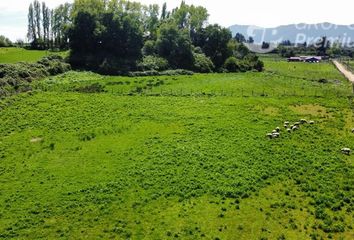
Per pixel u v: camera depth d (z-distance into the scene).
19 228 33.41
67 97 71.00
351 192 37.22
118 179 40.75
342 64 167.62
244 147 47.25
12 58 109.69
